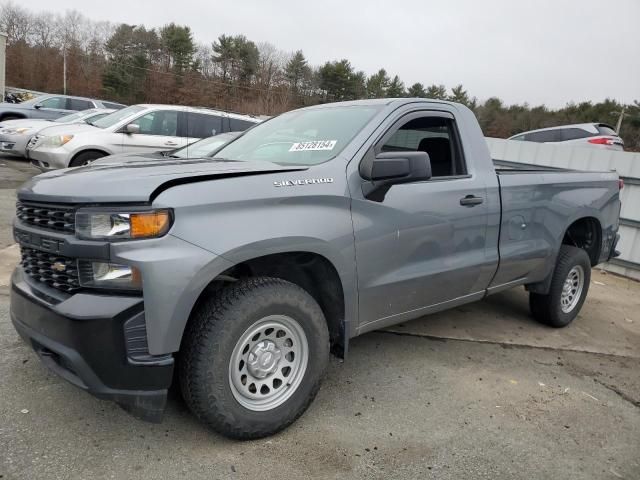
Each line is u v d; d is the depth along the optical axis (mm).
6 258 5578
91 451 2645
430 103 3740
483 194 3842
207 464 2615
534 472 2764
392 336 4461
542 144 8711
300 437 2902
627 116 57219
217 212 2521
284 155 3412
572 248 4836
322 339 2949
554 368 4086
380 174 2969
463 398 3484
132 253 2330
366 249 3105
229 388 2639
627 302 6195
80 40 71875
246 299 2629
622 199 7527
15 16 70688
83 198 2375
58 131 9602
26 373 3320
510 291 6090
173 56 64500
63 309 2365
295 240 2736
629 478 2781
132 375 2391
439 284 3617
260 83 62219
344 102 3951
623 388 3842
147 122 9914
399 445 2900
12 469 2465
